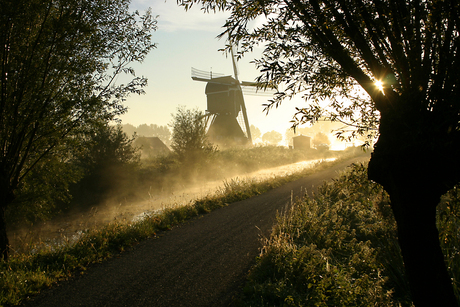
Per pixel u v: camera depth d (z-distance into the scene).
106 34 8.20
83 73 7.73
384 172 2.82
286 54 3.16
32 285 5.23
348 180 4.04
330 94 3.68
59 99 7.77
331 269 5.37
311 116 3.53
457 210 3.15
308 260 5.91
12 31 7.07
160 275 5.83
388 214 7.73
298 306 4.47
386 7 2.70
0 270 5.63
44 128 7.66
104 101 8.25
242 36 3.19
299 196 13.98
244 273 5.85
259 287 5.03
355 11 2.90
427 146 2.36
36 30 7.45
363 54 2.89
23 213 10.30
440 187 2.59
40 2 7.12
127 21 8.46
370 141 3.84
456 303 2.58
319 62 3.27
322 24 2.92
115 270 6.09
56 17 7.64
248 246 7.40
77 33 7.72
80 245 7.16
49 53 7.23
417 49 2.62
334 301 4.58
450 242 4.80
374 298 4.43
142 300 4.89
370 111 3.77
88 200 17.39
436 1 2.33
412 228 2.62
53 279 5.58
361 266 5.88
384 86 2.77
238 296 4.96
